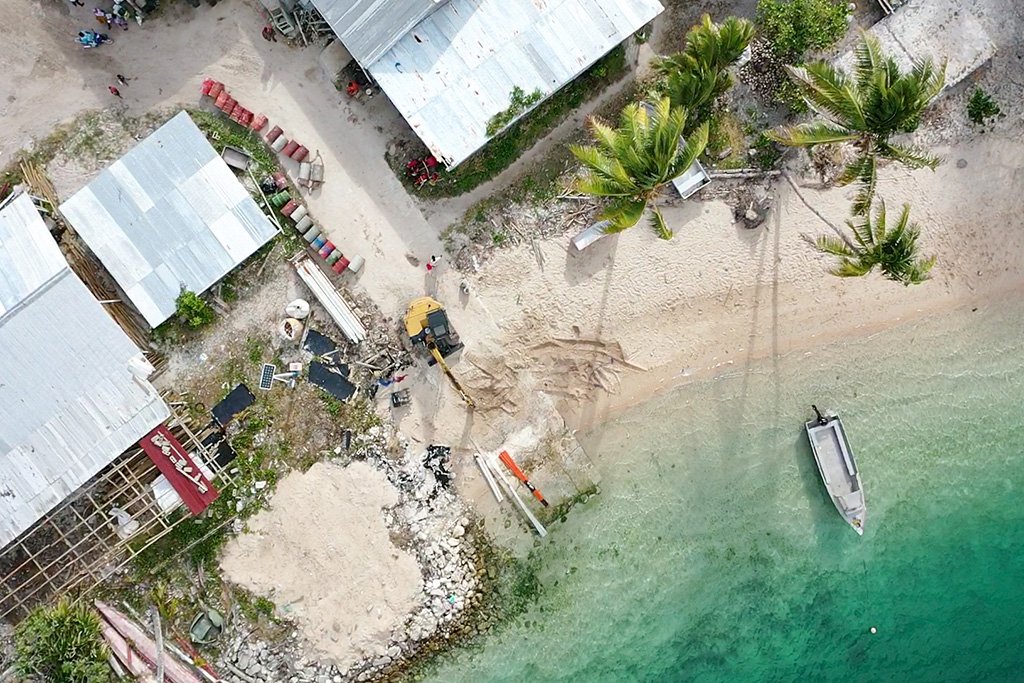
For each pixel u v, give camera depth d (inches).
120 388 1068.5
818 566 1217.4
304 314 1130.7
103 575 1115.3
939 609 1228.5
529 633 1197.1
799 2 1078.4
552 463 1187.9
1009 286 1211.9
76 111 1123.3
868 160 978.1
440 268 1155.9
